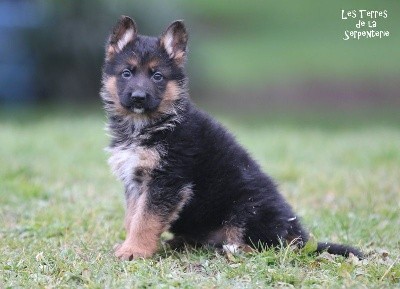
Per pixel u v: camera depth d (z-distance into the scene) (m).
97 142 16.78
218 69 31.16
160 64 8.99
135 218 8.44
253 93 28.92
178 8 27.97
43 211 10.55
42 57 25.95
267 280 7.42
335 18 36.31
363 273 7.57
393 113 27.17
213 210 8.62
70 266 7.77
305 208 11.21
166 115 8.82
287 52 33.12
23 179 12.74
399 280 7.43
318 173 13.73
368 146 16.56
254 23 36.59
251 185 8.69
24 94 26.41
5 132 18.23
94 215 10.30
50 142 16.69
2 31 25.80
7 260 8.09
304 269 7.80
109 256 8.34
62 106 26.25
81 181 13.09
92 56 25.86
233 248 8.42
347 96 28.89
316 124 24.34
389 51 32.41
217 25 36.53
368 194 11.57
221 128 8.96
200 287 7.06
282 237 8.55
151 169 8.45
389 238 9.52
